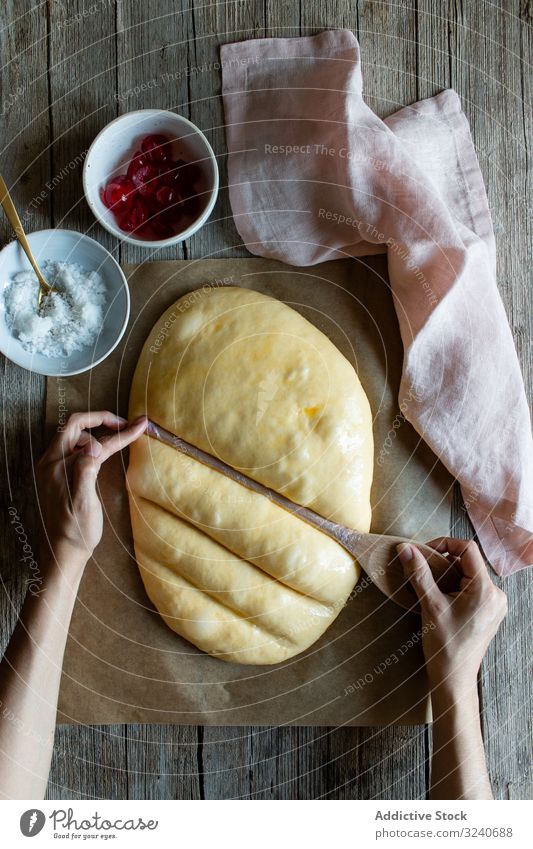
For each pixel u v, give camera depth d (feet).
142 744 3.16
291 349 2.97
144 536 3.00
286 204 3.09
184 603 2.98
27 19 3.21
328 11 3.18
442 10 3.20
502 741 3.13
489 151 3.21
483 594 2.86
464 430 2.99
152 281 3.14
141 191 3.01
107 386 3.13
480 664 3.14
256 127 3.12
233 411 2.95
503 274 3.20
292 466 2.92
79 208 3.19
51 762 3.14
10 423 3.16
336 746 3.14
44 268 3.03
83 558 2.84
